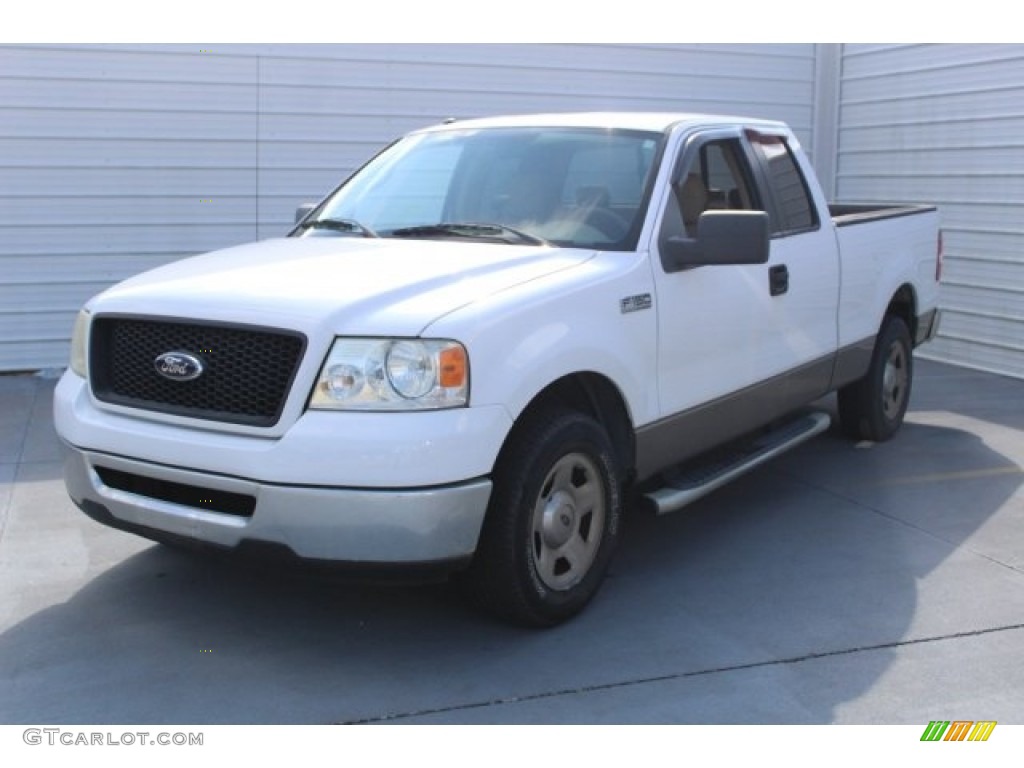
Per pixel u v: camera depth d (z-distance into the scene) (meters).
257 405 3.68
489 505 3.85
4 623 4.21
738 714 3.56
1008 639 4.16
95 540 5.14
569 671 3.85
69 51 8.73
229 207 9.34
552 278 4.12
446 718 3.52
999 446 7.07
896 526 5.49
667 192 4.78
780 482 6.27
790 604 4.48
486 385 3.68
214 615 4.30
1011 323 9.52
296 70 9.34
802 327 5.73
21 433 7.21
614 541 4.40
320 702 3.62
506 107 10.09
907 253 7.04
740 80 10.96
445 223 4.92
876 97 10.87
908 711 3.60
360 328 3.61
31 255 8.91
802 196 5.96
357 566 3.57
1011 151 9.36
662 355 4.59
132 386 4.01
